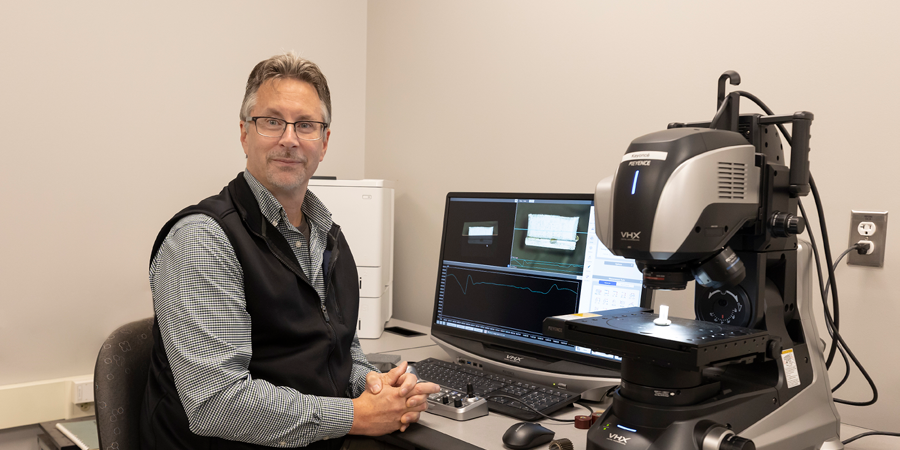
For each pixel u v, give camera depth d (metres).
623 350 0.81
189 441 1.01
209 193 1.99
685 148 0.79
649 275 0.88
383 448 1.15
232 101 2.03
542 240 1.38
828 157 1.21
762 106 0.97
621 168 0.84
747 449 0.77
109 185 1.79
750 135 0.92
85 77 1.73
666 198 0.77
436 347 1.76
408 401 1.06
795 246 0.97
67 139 1.71
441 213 2.07
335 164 2.30
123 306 1.83
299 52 2.18
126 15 1.80
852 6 1.17
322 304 1.17
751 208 0.86
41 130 1.67
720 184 0.81
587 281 1.28
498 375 1.37
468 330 1.48
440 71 2.06
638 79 1.51
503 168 1.86
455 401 1.13
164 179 1.89
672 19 1.44
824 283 1.22
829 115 1.20
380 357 1.55
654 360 0.77
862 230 1.17
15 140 1.63
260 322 1.06
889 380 1.15
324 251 1.27
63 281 1.72
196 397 0.95
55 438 1.62
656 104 1.48
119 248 1.81
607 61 1.58
